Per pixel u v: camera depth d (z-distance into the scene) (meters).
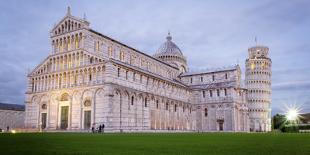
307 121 156.00
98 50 97.94
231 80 136.00
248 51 194.50
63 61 95.88
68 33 96.50
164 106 111.19
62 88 93.31
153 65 130.38
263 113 179.75
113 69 85.81
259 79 182.25
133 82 95.06
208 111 133.50
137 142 27.05
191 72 150.12
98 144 23.77
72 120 89.56
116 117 84.31
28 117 99.81
